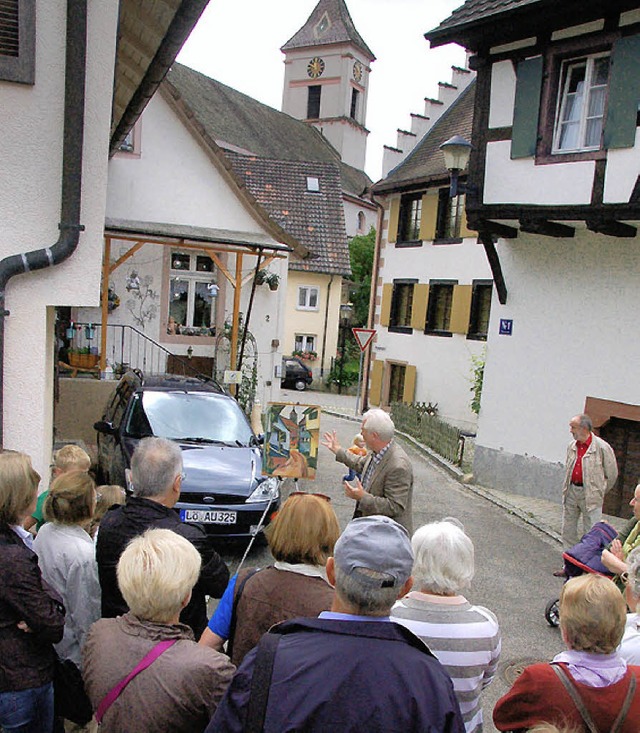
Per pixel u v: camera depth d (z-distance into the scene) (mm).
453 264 21359
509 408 11906
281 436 5988
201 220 14648
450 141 10719
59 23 4938
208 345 15742
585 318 10750
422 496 11445
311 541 2664
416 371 22766
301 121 59844
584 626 2494
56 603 2828
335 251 32094
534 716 2412
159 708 2232
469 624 2623
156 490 3299
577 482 8141
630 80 9211
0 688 2723
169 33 5824
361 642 1862
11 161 4973
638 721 2344
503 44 10812
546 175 10250
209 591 3344
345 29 60906
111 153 11430
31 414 5145
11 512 2842
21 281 5043
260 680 1791
